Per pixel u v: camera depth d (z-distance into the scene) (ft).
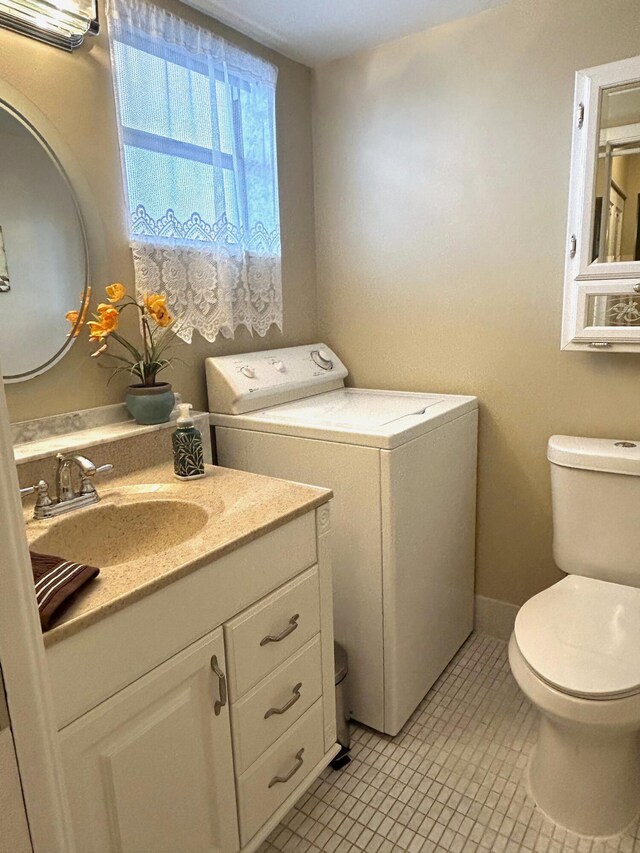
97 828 3.06
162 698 3.35
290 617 4.29
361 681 5.88
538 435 6.63
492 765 5.48
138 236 5.41
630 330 5.40
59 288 4.87
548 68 5.87
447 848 4.67
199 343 6.40
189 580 3.41
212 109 5.87
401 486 5.36
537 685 4.54
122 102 5.15
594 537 5.82
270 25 6.27
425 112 6.69
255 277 6.79
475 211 6.57
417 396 7.07
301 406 6.68
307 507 4.31
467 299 6.80
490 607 7.39
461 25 6.28
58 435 4.99
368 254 7.44
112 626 3.00
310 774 4.71
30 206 4.60
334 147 7.45
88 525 4.33
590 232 5.44
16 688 1.77
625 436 6.10
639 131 5.19
